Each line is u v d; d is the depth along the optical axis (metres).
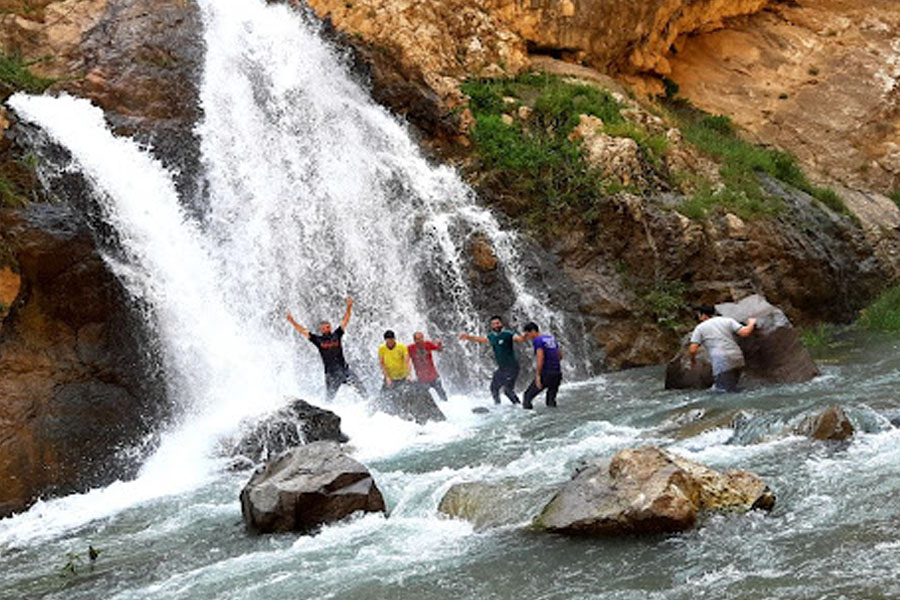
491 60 20.88
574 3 22.36
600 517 6.70
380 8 19.39
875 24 27.27
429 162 17.80
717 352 12.16
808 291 18.81
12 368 10.81
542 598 5.73
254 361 13.64
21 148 12.62
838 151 25.12
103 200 13.21
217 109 15.90
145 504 9.65
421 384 12.78
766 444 8.62
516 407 13.24
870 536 6.08
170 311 12.77
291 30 17.83
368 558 6.84
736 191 19.41
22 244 11.12
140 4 16.52
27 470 10.40
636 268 17.39
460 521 7.50
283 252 15.24
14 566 7.90
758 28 27.31
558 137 18.83
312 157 16.70
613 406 12.24
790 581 5.50
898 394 10.33
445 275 16.12
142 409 11.75
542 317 16.30
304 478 8.04
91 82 15.05
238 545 7.63
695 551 6.17
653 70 24.80
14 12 16.06
